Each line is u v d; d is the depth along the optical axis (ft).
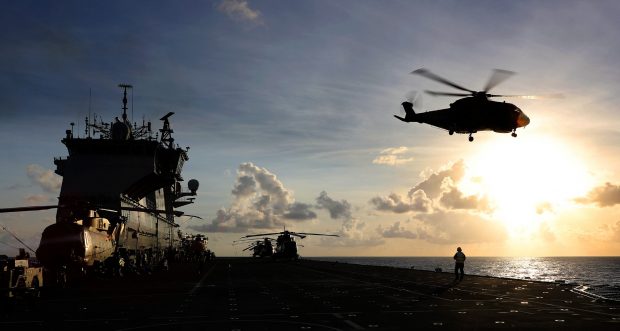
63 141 226.99
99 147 227.81
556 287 107.34
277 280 138.62
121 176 223.51
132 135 241.96
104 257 148.97
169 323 57.31
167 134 278.46
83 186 219.82
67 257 119.55
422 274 169.58
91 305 77.56
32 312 69.21
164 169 252.01
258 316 62.69
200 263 171.53
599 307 69.77
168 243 337.31
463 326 53.01
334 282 128.36
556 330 49.75
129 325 56.13
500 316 60.80
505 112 106.83
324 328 52.80
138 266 182.60
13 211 83.87
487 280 133.59
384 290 102.06
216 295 93.09
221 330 52.03
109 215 198.90
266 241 417.08
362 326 53.98
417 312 65.67
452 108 110.73
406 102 120.26
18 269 73.72
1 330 53.01
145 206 260.83
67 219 130.31
